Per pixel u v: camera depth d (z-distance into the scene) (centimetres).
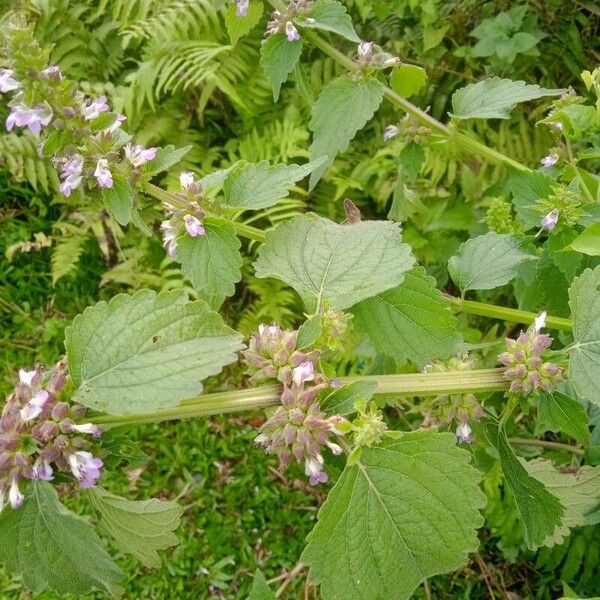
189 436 75
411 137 46
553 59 72
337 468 30
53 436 22
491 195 65
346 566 23
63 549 23
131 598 66
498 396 54
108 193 33
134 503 26
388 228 28
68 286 85
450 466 23
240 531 70
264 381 24
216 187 41
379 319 31
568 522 36
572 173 44
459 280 38
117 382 22
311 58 84
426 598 63
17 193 88
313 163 36
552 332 51
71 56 87
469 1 72
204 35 84
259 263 29
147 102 85
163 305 23
